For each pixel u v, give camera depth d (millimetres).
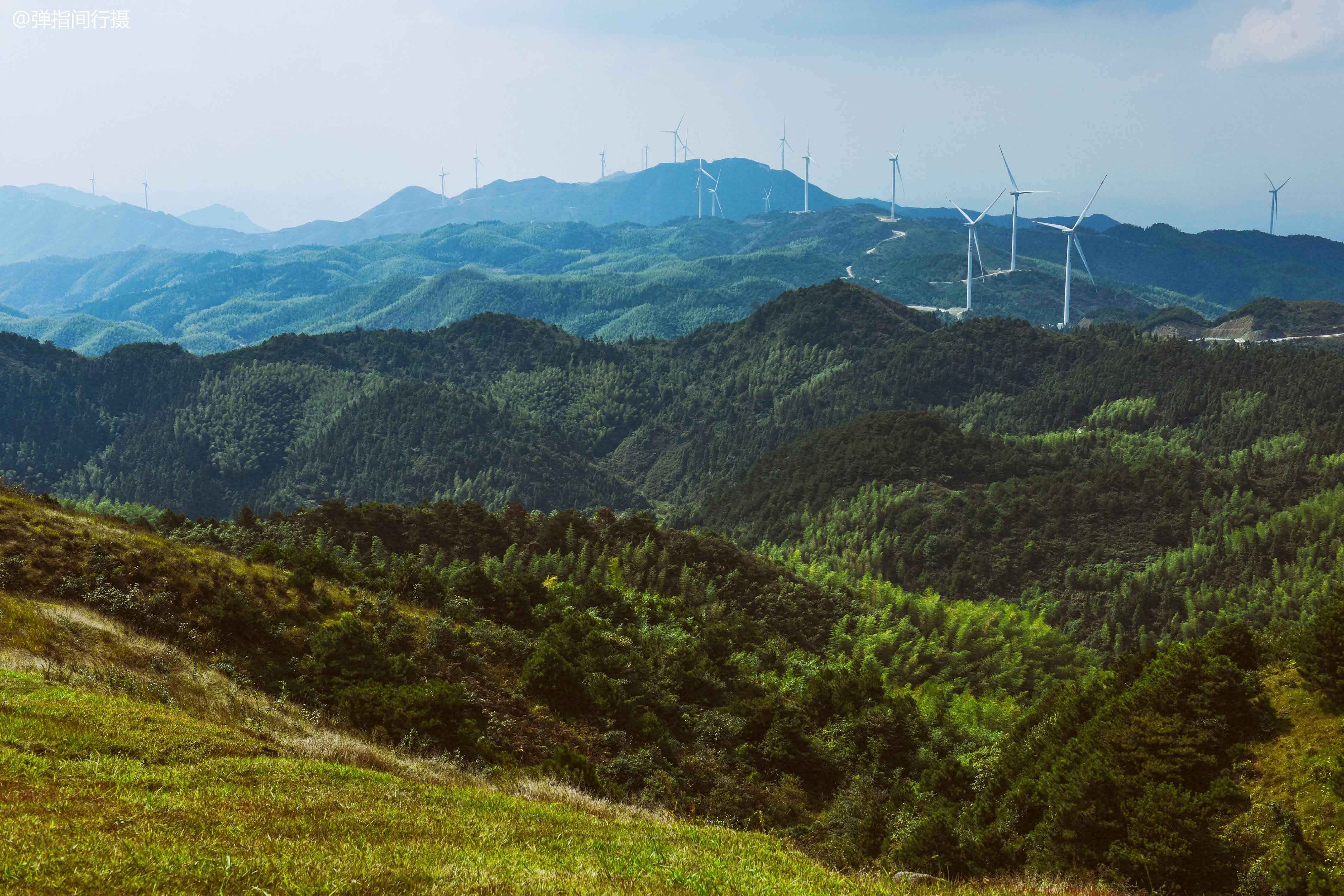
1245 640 32062
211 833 13172
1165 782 26297
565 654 52219
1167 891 22844
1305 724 27141
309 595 47031
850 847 37375
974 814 33938
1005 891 21672
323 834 14312
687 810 41406
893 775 50312
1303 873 21703
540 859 14883
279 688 36875
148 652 32656
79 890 9812
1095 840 25922
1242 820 24422
